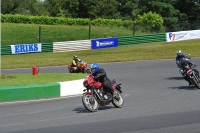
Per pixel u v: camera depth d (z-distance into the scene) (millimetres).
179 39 71688
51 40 75750
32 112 22062
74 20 94688
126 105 23875
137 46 67000
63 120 19531
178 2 113562
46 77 32531
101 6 117688
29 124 18688
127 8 116938
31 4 122812
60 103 25234
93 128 17500
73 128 17562
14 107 24000
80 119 19688
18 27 86812
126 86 33125
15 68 50375
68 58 58031
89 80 21891
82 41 65375
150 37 69562
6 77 32531
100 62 53844
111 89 22344
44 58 58406
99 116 20391
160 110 21719
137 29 81375
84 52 63406
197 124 17922
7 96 26312
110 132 16672
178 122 18438
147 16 88625
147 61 52906
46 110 22641
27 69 48938
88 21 94062
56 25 91438
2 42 72812
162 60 53375
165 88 31078
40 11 123500
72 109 22797
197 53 58219
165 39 70562
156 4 108312
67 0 121562
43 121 19359
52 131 17047
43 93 27531
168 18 104125
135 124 18172
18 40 75062
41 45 63750
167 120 18953
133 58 55500
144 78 37688
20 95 26688
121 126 17797
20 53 62625
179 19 108875
